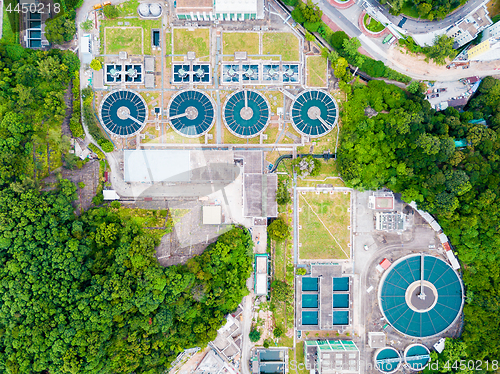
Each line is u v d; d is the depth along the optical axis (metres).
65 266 77.06
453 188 84.56
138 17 88.75
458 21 90.75
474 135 86.62
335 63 87.38
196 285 82.44
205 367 86.75
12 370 73.19
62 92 85.31
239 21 89.56
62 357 73.25
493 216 84.94
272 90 89.88
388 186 89.19
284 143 90.56
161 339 81.62
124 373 79.62
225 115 89.62
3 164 78.00
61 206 80.88
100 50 88.69
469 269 90.12
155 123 89.31
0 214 76.06
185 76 89.69
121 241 81.75
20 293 74.12
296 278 90.44
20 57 85.06
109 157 88.88
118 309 77.44
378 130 86.12
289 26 89.50
